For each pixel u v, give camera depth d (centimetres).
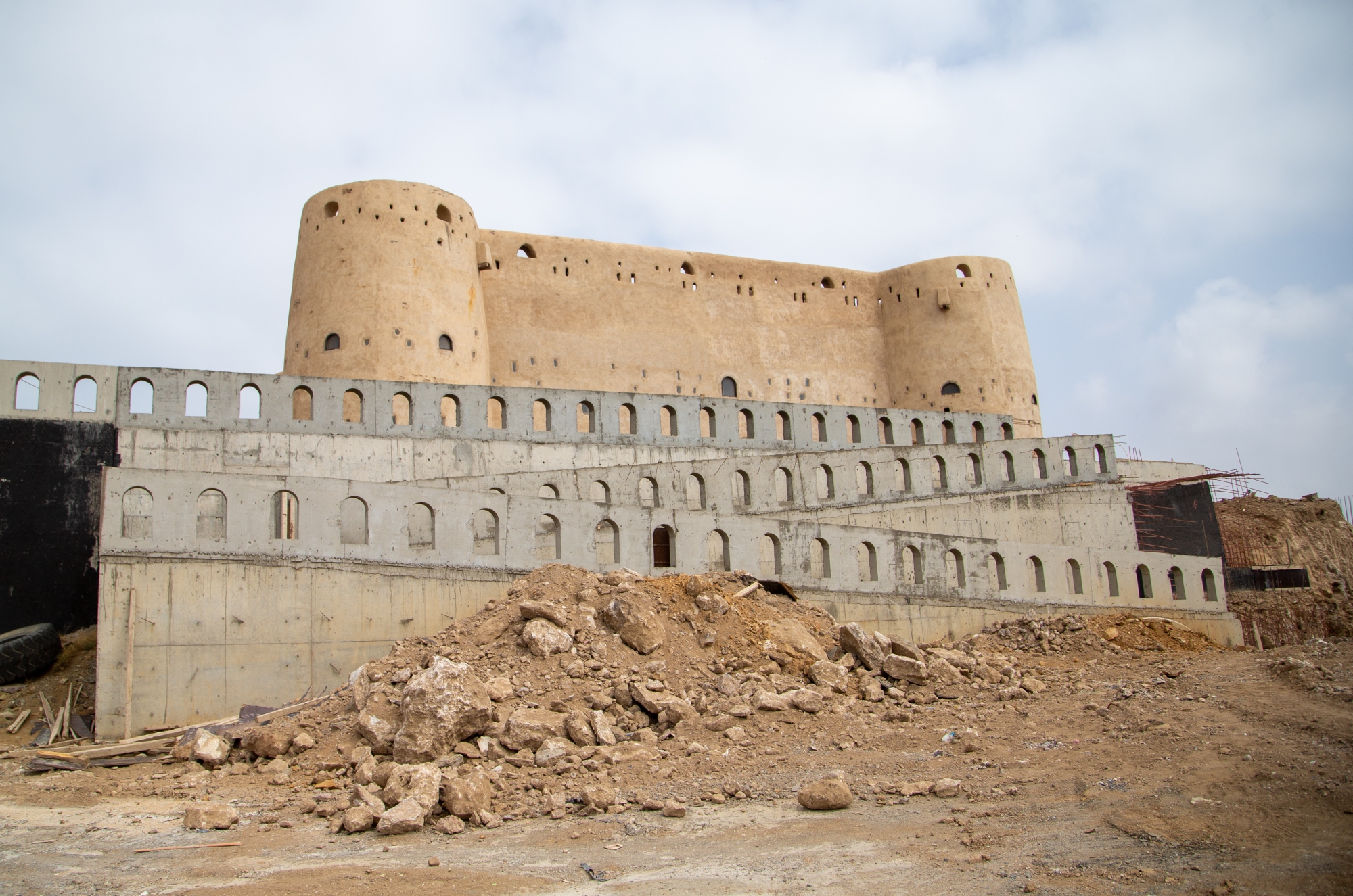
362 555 1973
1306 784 1066
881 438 3606
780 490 3180
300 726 1538
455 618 2033
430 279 3631
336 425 2736
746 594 1969
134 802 1321
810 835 1095
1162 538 3444
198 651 1809
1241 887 857
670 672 1639
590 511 2180
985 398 4750
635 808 1223
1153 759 1245
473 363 3716
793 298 4809
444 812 1199
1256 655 1928
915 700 1688
